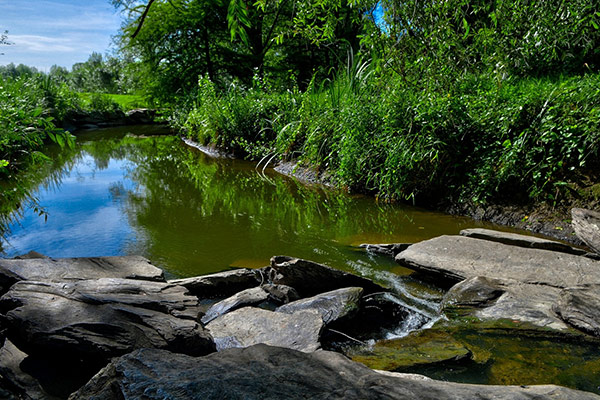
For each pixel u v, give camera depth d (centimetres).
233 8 157
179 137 1390
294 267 317
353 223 479
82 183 686
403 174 564
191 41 1645
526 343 243
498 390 156
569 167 449
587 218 374
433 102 546
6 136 532
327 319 267
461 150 536
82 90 3666
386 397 148
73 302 244
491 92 549
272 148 878
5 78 1256
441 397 149
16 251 385
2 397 194
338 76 848
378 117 614
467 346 242
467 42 587
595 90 463
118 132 1562
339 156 659
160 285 279
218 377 160
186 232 445
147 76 1731
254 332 246
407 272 352
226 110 1020
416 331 262
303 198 597
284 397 147
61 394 194
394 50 506
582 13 548
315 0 479
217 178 743
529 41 573
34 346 221
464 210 499
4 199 571
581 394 155
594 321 246
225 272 332
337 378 162
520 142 466
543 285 297
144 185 678
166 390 152
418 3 471
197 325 231
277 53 1822
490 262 329
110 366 176
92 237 425
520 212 458
